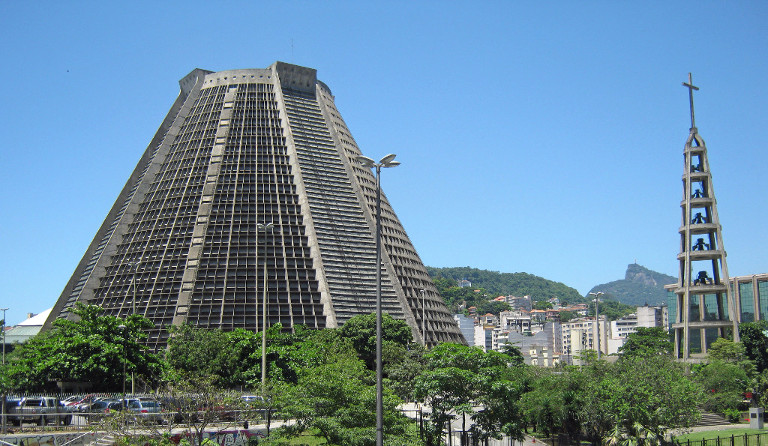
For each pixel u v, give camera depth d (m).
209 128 175.38
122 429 60.84
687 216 142.75
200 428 64.38
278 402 68.94
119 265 156.25
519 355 148.00
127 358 91.38
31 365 87.62
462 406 64.62
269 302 144.00
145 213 164.00
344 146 179.62
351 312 148.75
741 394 106.56
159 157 174.12
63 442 64.38
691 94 145.62
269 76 186.75
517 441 75.06
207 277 146.25
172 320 141.12
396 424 63.94
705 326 138.75
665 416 71.38
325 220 161.00
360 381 69.25
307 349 107.81
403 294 158.62
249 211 157.62
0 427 70.31
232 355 102.38
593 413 75.00
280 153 170.75
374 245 163.62
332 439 62.88
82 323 94.44
